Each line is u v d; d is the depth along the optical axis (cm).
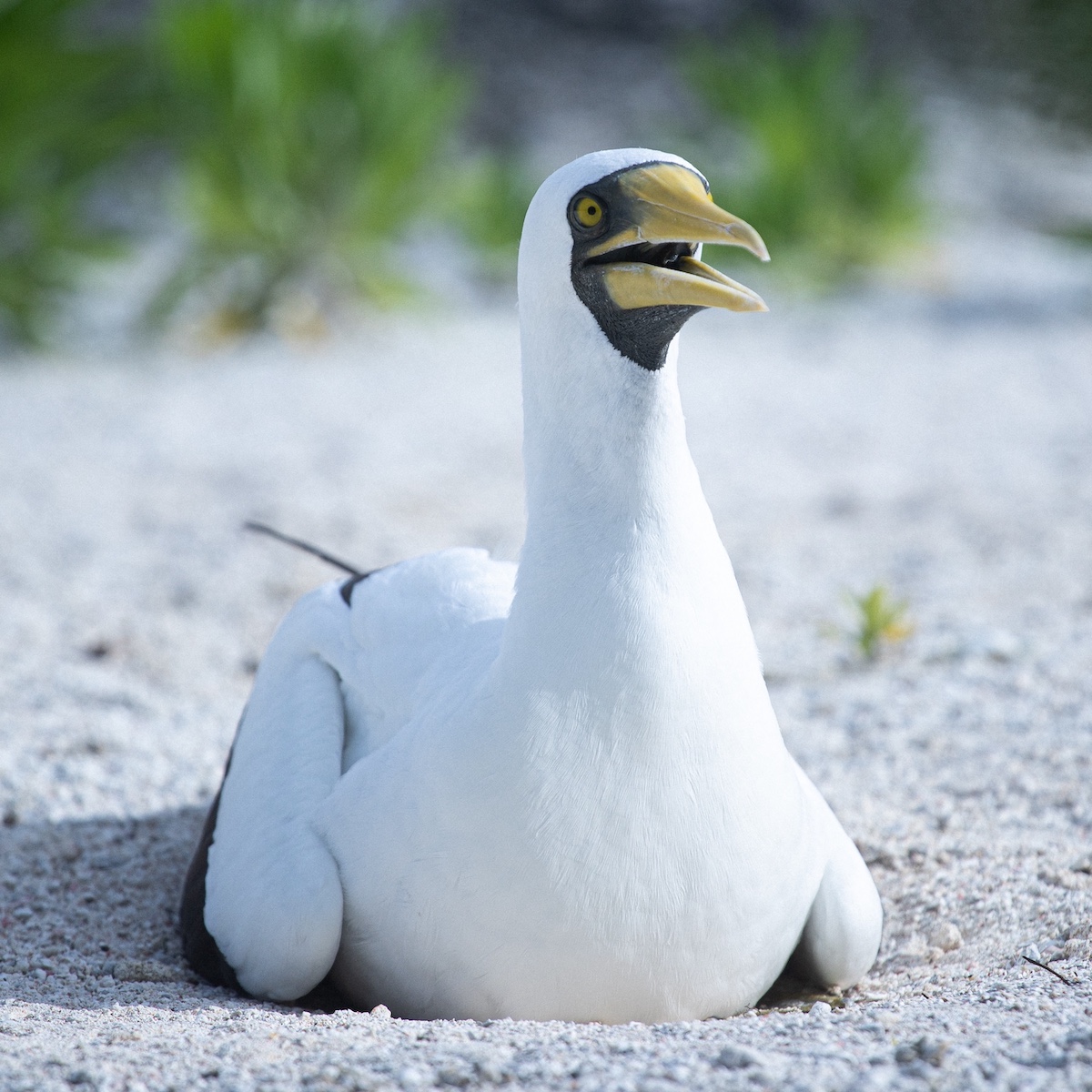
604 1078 486
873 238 2716
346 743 660
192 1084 494
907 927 712
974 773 868
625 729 543
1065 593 1198
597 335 552
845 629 1139
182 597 1268
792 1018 550
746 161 2866
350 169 2355
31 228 2222
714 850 558
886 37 4103
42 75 2109
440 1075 492
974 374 2030
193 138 2300
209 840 687
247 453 1703
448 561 691
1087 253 2777
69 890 770
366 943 597
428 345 2294
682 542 554
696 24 4138
